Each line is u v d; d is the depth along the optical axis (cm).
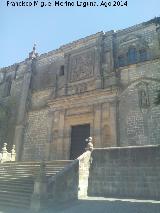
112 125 2086
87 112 2286
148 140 1897
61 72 2719
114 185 1529
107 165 1590
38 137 2558
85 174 1577
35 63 3053
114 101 2150
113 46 2412
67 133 2356
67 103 2445
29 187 1398
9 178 1653
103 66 2367
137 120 2002
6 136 2817
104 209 1137
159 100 1269
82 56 2566
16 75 3166
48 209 1213
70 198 1398
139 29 2330
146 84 2066
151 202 1264
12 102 2983
